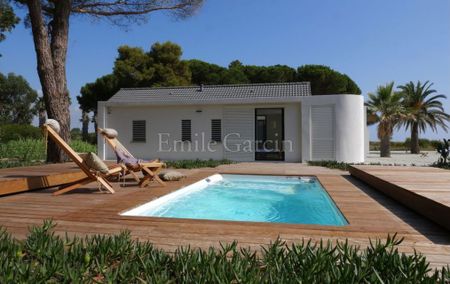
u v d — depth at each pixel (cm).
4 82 3828
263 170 945
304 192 700
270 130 1384
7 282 176
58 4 1052
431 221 354
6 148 1399
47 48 1032
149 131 1448
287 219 478
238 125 1381
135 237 300
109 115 1476
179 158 1426
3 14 1712
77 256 218
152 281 184
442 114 2480
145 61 2881
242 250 239
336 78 2914
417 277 181
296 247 237
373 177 565
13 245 233
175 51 2931
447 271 198
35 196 516
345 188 586
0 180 514
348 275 181
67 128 1081
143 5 1212
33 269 200
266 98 1301
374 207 428
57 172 671
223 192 704
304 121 1275
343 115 1242
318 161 1223
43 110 3644
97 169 531
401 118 2134
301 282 178
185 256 218
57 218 372
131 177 754
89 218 372
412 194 393
